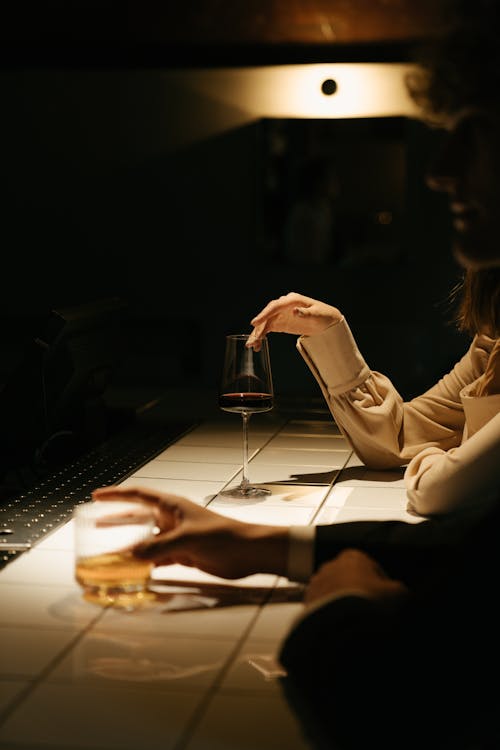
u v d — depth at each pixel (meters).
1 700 1.15
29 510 1.92
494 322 1.97
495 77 0.92
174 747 1.05
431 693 0.88
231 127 6.04
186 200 6.18
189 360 6.29
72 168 6.24
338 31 5.74
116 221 6.26
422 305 6.01
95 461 2.33
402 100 5.76
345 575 1.17
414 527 1.39
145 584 1.48
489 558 0.89
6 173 6.29
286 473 2.23
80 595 1.49
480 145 0.93
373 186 7.48
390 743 0.89
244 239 6.16
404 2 5.62
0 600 1.47
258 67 5.91
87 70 6.11
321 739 0.92
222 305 6.24
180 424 2.79
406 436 2.25
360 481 2.15
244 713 1.12
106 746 1.05
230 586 1.53
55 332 2.28
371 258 6.40
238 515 1.88
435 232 5.92
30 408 2.34
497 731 0.87
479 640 0.88
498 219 0.94
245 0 5.82
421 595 0.92
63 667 1.24
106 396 3.26
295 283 6.16
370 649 0.91
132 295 6.32
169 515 1.51
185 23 5.91
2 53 6.08
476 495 1.76
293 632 0.96
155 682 1.20
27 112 6.21
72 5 5.97
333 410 2.22
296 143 6.30
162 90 6.07
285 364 5.41
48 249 6.34
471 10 0.95
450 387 2.26
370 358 6.04
